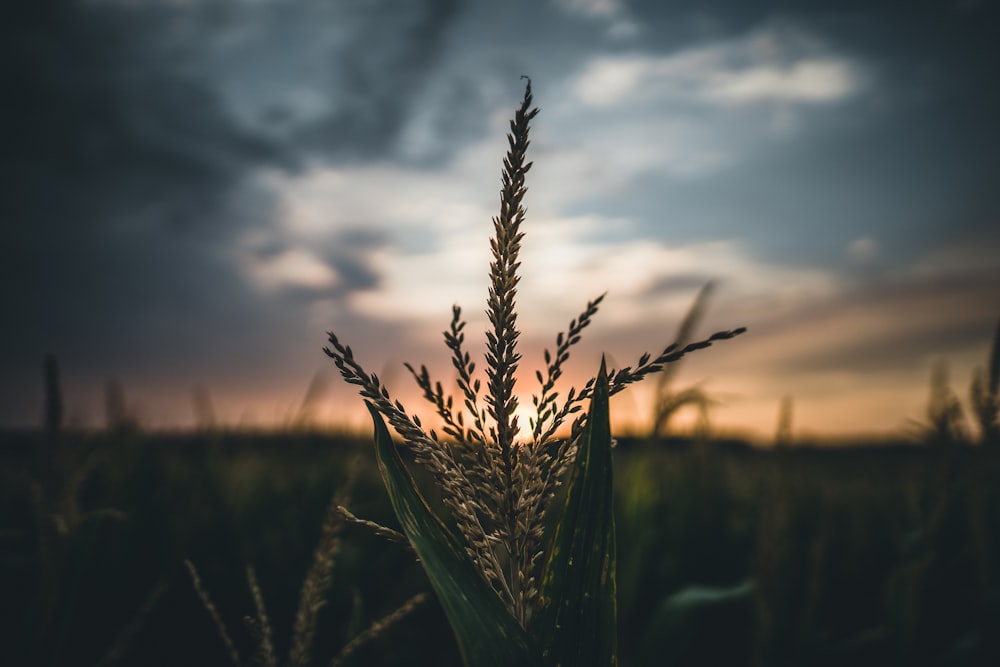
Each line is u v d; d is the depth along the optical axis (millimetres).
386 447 843
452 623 735
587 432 837
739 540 3465
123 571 2127
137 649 1986
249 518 3072
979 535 2650
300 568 2559
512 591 817
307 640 1197
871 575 3324
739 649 2863
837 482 3992
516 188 771
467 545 823
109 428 2574
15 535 2090
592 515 829
